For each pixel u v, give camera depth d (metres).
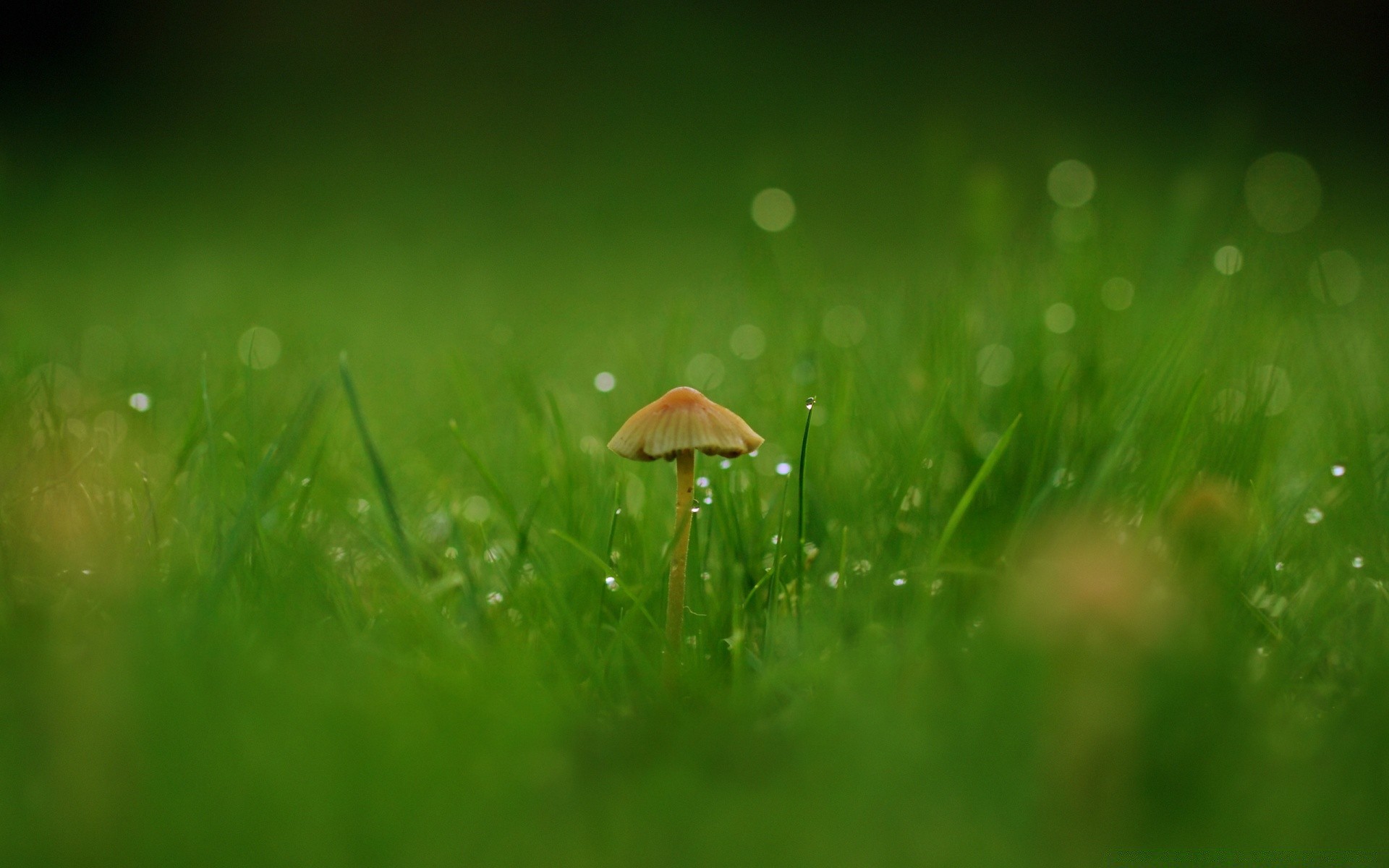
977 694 0.50
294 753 0.48
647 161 2.74
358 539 0.58
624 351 0.76
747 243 0.66
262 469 0.55
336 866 0.48
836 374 0.61
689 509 0.52
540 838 0.48
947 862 0.48
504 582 0.55
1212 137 2.50
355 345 1.01
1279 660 0.52
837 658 0.52
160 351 0.82
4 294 1.15
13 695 0.49
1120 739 0.49
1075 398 0.58
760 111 3.00
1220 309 0.59
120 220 2.11
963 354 0.61
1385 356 0.63
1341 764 0.49
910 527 0.56
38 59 3.13
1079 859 0.48
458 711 0.50
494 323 1.13
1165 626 0.51
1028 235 0.65
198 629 0.51
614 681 0.53
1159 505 0.55
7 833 0.48
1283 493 0.59
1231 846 0.48
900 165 2.54
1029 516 0.55
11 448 0.59
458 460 0.66
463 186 2.59
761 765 0.50
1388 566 0.55
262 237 2.10
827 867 0.48
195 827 0.48
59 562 0.56
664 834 0.48
